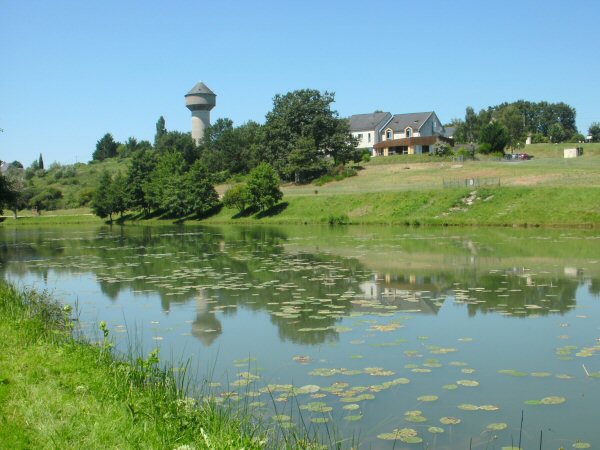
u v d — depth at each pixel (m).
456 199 41.91
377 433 6.73
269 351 10.15
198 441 5.62
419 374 8.77
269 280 17.64
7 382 7.32
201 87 103.88
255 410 7.38
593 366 9.01
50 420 6.00
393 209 44.44
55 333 9.94
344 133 73.75
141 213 70.38
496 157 70.25
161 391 7.06
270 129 72.62
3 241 38.50
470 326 11.55
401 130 87.00
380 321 12.11
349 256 23.00
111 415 6.18
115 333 11.62
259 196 53.16
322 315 12.75
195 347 10.52
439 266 19.44
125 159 125.75
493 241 27.14
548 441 6.52
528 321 11.87
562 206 35.84
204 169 61.09
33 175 117.19
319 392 8.03
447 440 6.56
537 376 8.61
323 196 52.72
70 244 34.66
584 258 20.52
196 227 50.06
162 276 19.11
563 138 112.81
